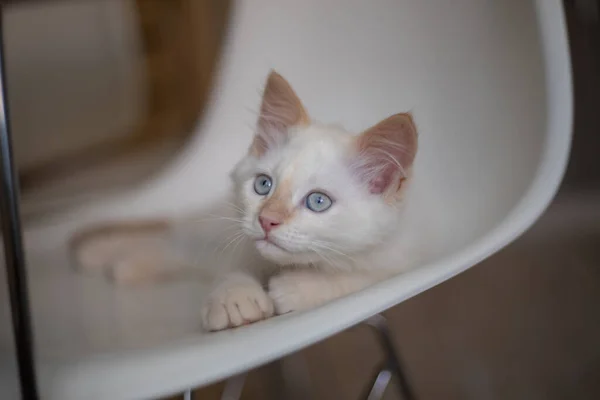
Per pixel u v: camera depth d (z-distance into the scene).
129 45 0.95
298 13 0.47
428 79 0.43
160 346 0.33
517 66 0.39
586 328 0.68
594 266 0.76
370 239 0.43
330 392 0.62
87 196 0.60
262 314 0.37
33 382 0.32
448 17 0.42
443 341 0.68
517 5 0.39
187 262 0.44
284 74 0.48
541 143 0.37
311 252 0.43
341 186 0.44
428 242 0.42
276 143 0.46
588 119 0.84
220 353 0.32
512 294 0.73
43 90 0.85
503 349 0.66
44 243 0.46
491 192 0.39
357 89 0.46
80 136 0.90
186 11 0.96
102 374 0.32
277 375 0.64
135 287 0.42
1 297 0.38
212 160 0.49
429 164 0.43
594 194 0.84
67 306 0.39
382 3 0.45
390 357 0.49
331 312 0.33
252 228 0.44
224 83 0.49
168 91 1.01
